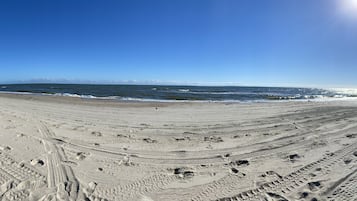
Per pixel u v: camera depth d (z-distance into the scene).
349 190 3.21
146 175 3.71
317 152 4.89
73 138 5.76
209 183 3.46
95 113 10.42
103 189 3.21
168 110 12.10
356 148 5.14
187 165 4.17
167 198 3.02
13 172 3.64
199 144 5.54
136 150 4.98
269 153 4.84
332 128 7.46
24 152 4.59
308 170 3.91
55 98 18.39
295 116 10.19
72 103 14.74
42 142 5.30
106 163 4.17
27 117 8.75
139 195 3.08
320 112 11.59
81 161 4.22
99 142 5.50
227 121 8.83
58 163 4.07
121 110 11.77
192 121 8.77
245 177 3.66
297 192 3.17
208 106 14.29
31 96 20.45
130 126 7.60
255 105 15.10
